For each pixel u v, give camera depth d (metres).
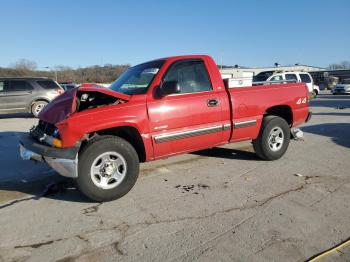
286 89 6.61
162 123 5.07
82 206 4.55
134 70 5.91
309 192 4.88
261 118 6.24
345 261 3.20
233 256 3.29
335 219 4.03
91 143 4.55
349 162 6.43
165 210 4.36
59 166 4.39
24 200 4.78
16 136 10.10
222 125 5.70
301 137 8.66
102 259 3.30
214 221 4.03
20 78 15.29
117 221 4.09
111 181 4.71
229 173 5.84
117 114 4.70
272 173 5.79
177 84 4.95
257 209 4.33
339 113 15.19
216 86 5.70
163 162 6.59
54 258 3.33
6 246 3.55
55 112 4.71
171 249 3.44
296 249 3.40
